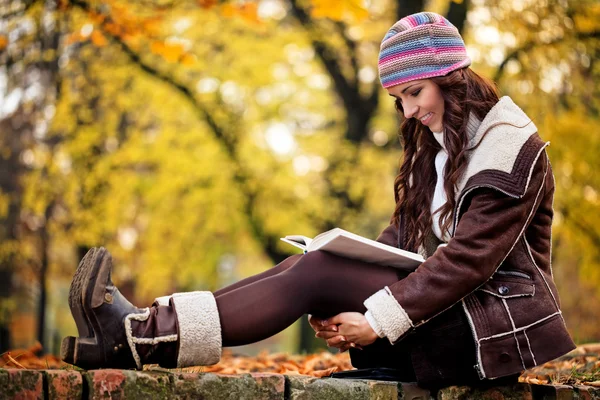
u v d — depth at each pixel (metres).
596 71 11.11
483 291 2.61
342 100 14.80
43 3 8.96
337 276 2.55
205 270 15.24
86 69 13.39
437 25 2.78
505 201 2.58
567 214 12.24
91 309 2.35
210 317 2.42
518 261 2.65
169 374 2.37
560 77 11.28
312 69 14.87
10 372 2.18
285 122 14.65
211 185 13.96
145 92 13.97
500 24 11.15
